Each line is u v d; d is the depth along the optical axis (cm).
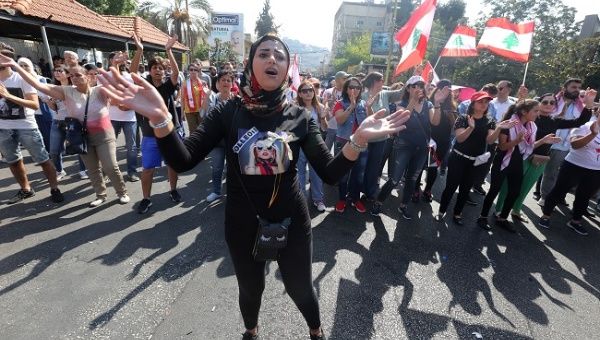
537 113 357
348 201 455
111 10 1872
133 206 404
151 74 395
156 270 276
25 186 409
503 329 235
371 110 400
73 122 362
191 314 229
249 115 144
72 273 267
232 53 3981
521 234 393
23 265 274
